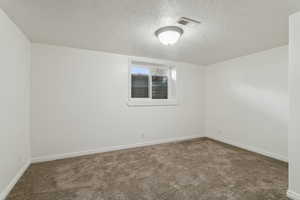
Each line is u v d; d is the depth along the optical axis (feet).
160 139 11.43
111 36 7.11
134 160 8.18
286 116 8.06
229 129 11.22
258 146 9.32
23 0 4.44
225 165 7.55
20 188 5.62
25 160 7.08
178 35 6.24
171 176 6.48
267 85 8.88
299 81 4.91
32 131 7.75
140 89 11.12
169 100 11.84
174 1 4.47
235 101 10.79
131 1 4.48
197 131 13.08
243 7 4.76
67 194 5.28
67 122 8.56
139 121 10.64
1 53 5.02
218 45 8.24
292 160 5.04
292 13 5.08
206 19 5.52
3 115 5.15
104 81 9.50
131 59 10.28
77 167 7.33
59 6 4.75
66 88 8.52
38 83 7.89
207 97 13.26
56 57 8.27
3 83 5.16
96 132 9.31
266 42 7.78
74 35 6.98
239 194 5.25
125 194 5.29
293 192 4.99
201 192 5.38
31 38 7.29
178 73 12.10
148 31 6.56
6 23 5.29
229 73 11.26
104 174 6.66
